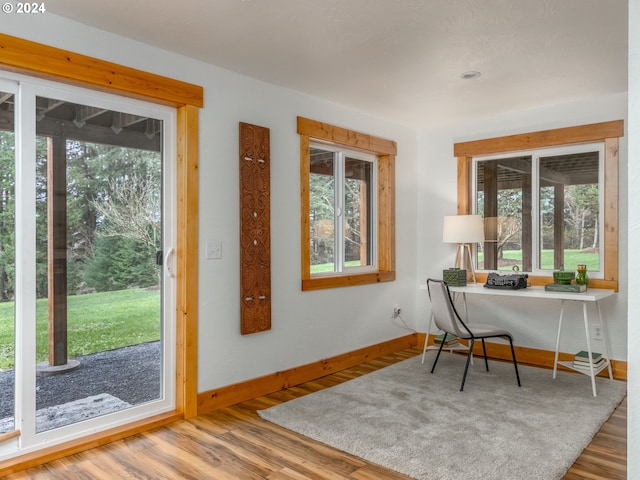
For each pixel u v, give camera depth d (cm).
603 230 400
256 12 245
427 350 485
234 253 331
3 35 227
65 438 255
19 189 242
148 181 296
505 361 441
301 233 381
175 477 225
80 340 265
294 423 287
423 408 311
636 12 122
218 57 306
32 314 246
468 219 427
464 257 477
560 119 415
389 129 473
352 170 454
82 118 266
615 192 387
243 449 255
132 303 288
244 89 339
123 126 283
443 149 489
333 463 238
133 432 275
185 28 263
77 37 254
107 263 277
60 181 257
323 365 397
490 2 235
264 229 348
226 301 325
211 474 228
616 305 388
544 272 435
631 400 122
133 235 289
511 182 456
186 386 300
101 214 274
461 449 249
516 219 453
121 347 283
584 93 385
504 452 245
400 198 489
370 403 322
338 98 397
